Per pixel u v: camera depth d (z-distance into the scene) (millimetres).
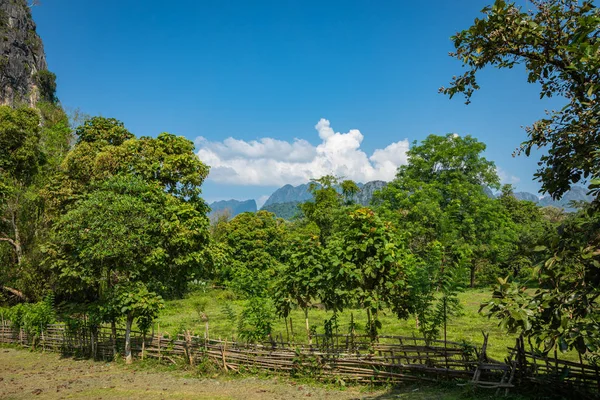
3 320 18875
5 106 30000
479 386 7828
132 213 13203
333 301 11227
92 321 13891
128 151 20562
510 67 5551
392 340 13930
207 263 19844
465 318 18422
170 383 10680
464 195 37219
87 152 22609
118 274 14078
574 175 4898
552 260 4355
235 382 10359
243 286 19297
